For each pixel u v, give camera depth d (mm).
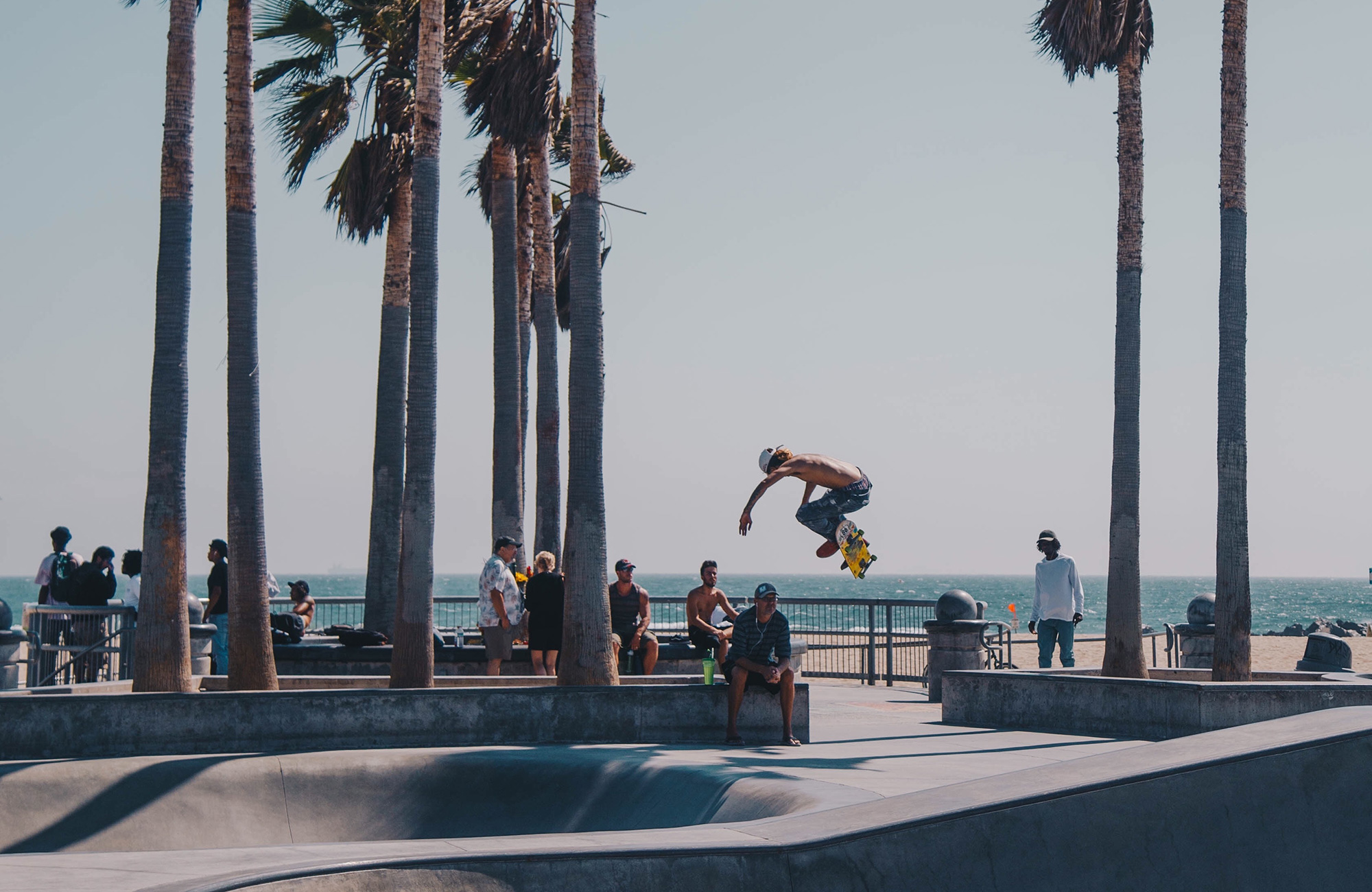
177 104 12594
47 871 5984
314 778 10430
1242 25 13922
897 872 6242
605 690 12086
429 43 13703
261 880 5242
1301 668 15492
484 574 15070
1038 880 6477
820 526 12859
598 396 13180
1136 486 13922
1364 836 7297
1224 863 6902
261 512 12836
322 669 16438
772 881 6004
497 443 21141
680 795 9516
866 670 20281
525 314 24500
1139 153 14492
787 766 9984
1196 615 18094
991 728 13547
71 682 14758
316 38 19656
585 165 13445
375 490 19719
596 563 12875
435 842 6336
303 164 20062
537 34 15922
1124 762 7254
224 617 16484
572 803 10102
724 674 12266
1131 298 14312
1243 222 13836
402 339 19969
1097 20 14258
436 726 11789
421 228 13430
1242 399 13539
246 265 13180
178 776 10172
